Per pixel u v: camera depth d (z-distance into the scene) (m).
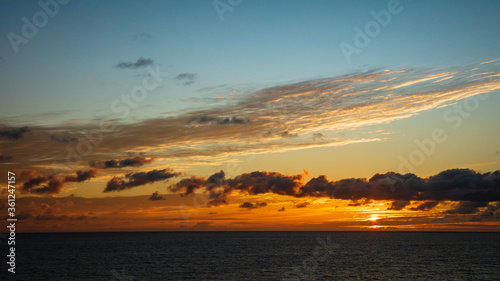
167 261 86.56
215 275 64.81
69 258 95.25
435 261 85.44
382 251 114.38
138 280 60.41
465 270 70.88
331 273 67.12
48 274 67.44
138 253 109.56
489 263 81.69
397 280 60.38
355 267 74.88
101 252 114.44
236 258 93.12
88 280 61.12
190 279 61.16
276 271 69.50
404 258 92.25
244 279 61.12
